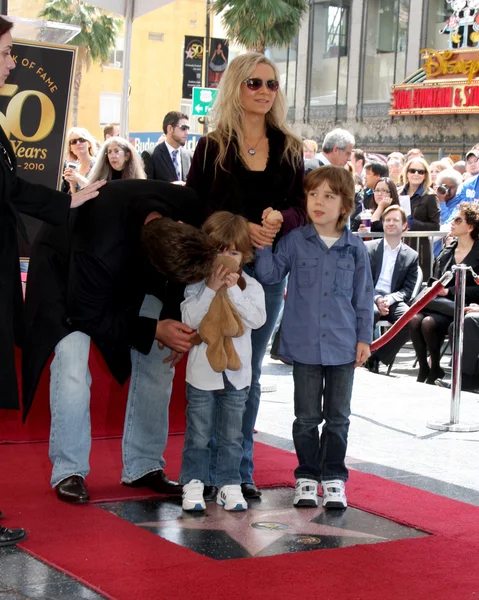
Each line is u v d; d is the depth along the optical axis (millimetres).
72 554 3295
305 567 3232
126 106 7504
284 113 4168
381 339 5922
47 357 4027
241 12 22219
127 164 6453
